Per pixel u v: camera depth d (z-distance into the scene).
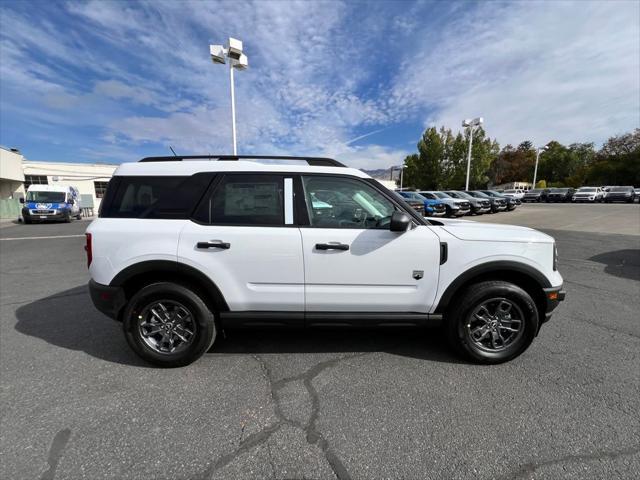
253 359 2.96
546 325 3.65
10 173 25.45
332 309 2.80
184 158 3.01
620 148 48.38
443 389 2.51
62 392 2.47
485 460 1.85
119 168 2.88
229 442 1.99
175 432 2.07
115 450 1.92
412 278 2.76
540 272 2.77
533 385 2.55
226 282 2.72
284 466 1.81
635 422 2.14
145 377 2.69
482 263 2.74
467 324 2.80
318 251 2.69
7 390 2.49
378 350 3.12
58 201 19.84
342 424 2.14
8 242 10.45
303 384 2.58
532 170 64.19
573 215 18.28
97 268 2.71
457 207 17.48
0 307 4.31
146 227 2.70
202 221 2.73
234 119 11.60
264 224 2.74
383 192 2.85
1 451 1.90
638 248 8.10
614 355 3.00
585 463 1.82
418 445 1.96
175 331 2.83
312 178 2.84
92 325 3.72
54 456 1.87
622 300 4.45
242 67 11.42
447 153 38.53
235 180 2.80
